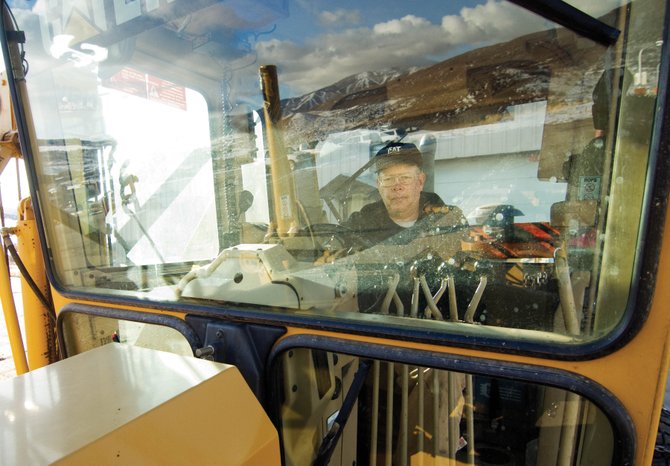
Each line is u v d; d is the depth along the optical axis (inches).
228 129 53.1
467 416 40.3
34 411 29.3
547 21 33.0
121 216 55.6
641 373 28.5
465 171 41.1
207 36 50.0
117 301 51.9
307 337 40.0
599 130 32.1
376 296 43.6
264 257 44.9
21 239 73.4
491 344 32.2
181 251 54.1
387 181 45.1
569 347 30.2
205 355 42.2
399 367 42.0
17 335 70.8
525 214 38.1
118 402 30.1
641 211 27.2
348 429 44.7
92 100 55.9
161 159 54.6
